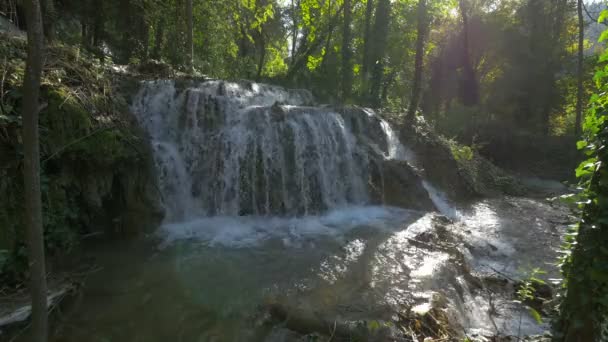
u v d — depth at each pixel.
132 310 4.28
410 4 19.16
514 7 23.41
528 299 4.96
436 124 19.00
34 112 2.30
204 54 17.31
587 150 2.59
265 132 8.81
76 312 4.17
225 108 8.95
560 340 2.78
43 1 7.93
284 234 7.12
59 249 5.36
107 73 8.02
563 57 22.08
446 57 22.25
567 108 27.11
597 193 2.42
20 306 3.87
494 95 22.55
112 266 5.36
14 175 4.58
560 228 8.70
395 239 6.88
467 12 22.45
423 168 12.16
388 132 12.16
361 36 19.95
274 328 4.03
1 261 4.07
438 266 5.67
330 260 5.85
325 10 20.27
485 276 5.63
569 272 2.65
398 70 20.55
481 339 3.90
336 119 10.23
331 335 3.86
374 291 4.81
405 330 3.96
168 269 5.37
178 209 7.72
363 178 9.88
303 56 19.33
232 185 8.30
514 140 18.88
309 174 9.04
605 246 2.36
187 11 12.27
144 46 12.95
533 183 16.34
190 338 3.83
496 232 8.27
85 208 6.10
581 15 18.91
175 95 8.73
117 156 6.29
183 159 8.15
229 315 4.24
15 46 5.74
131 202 6.73
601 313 2.49
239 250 6.23
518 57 21.75
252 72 20.48
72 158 5.61
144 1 12.19
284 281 5.07
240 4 17.73
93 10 11.50
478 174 13.97
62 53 6.64
